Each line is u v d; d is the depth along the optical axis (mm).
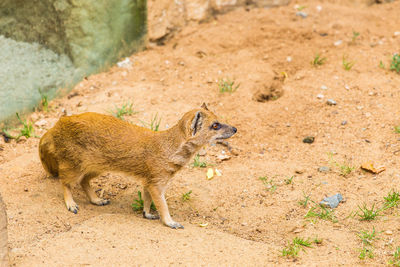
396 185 7480
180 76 11227
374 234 6344
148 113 9766
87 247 6043
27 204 7008
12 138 8969
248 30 12891
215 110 10016
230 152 8992
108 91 10609
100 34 11156
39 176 7809
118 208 7434
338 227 6727
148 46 12578
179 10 13031
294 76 11156
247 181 8031
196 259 5855
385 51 11859
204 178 8211
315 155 8656
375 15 13758
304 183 7852
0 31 9180
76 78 10805
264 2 14031
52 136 7016
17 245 6098
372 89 10430
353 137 9016
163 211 6852
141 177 6891
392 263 5738
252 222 7059
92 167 7008
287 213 7184
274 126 9617
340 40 12367
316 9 13805
